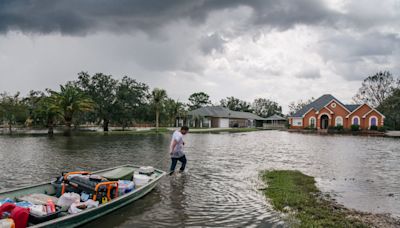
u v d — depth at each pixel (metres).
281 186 9.77
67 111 38.22
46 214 5.61
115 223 6.32
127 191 7.79
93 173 8.91
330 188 9.85
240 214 7.05
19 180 10.70
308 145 26.44
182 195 8.62
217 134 44.62
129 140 29.27
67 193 6.80
